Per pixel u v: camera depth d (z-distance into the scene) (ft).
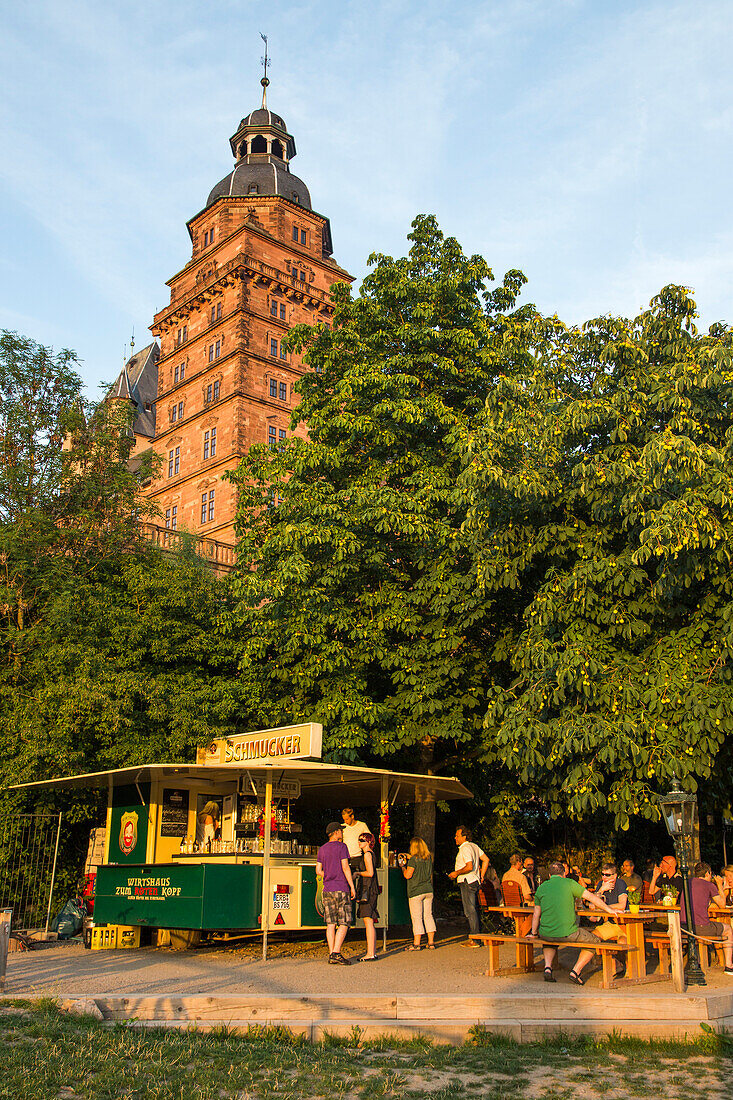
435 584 58.80
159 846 51.67
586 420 49.34
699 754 44.19
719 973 43.04
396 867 52.06
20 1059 24.44
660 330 52.80
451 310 70.85
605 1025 31.89
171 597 67.10
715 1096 25.54
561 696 47.01
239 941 52.85
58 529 69.67
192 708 60.18
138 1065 25.00
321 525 60.39
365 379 65.98
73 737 57.62
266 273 178.19
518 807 68.33
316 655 59.98
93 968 40.29
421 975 39.52
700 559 46.47
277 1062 26.40
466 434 54.95
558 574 50.67
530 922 43.21
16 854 57.16
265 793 49.19
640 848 74.95
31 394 74.33
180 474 180.55
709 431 49.96
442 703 57.67
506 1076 26.81
